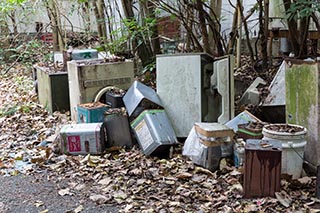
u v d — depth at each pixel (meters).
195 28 5.99
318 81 3.31
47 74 5.60
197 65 4.29
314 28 5.05
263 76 5.58
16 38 9.67
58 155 4.09
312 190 3.12
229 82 4.25
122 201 3.06
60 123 5.12
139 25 6.57
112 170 3.66
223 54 5.55
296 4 3.92
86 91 4.79
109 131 4.18
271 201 2.93
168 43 6.93
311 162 3.46
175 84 4.37
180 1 6.25
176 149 4.02
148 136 3.95
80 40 8.80
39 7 9.68
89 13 8.99
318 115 3.34
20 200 3.16
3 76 8.59
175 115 4.40
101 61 5.03
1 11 9.27
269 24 5.70
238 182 3.27
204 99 4.34
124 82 4.98
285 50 5.94
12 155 4.16
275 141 3.19
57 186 3.41
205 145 3.55
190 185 3.29
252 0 7.60
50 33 9.90
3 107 6.02
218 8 6.38
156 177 3.45
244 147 3.26
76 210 2.96
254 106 4.54
